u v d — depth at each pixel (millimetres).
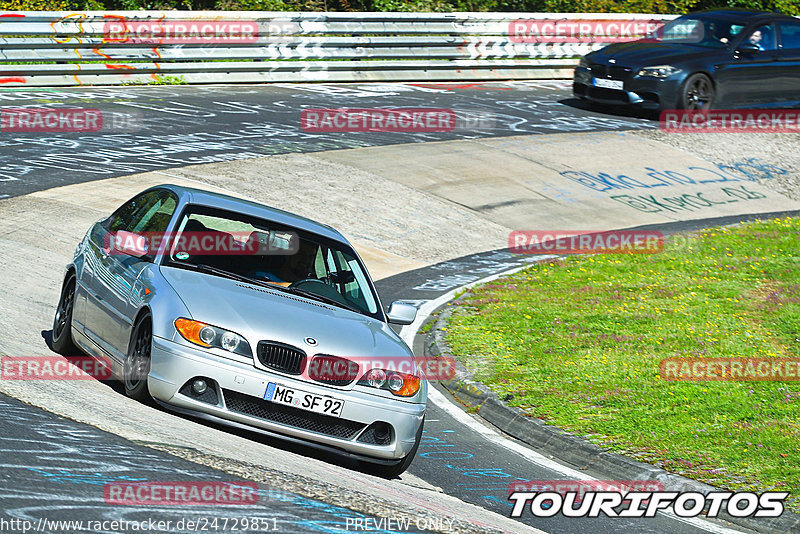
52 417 13945
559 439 20344
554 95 61375
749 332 27500
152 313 15812
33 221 30828
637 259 35688
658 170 47594
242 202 19656
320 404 15555
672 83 52281
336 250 19094
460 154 46156
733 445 19703
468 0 78375
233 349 15445
